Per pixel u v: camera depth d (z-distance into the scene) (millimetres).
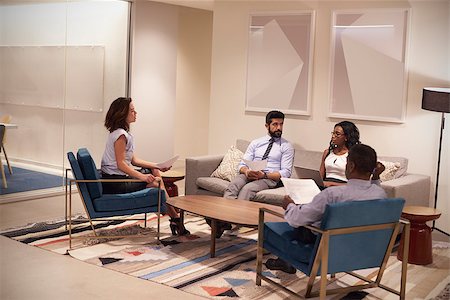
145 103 7945
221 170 6145
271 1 6492
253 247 5059
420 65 5723
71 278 4176
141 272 4340
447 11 5547
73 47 7059
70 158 4785
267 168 5969
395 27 5805
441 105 5152
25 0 6469
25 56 6523
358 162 3672
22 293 3854
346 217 3479
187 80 9641
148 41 7871
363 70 5996
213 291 4012
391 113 5883
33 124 6656
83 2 7133
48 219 5758
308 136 6371
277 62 6496
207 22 9297
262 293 4004
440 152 5500
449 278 4461
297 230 3871
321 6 6180
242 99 6789
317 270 3574
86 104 7305
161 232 5457
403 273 3867
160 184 5062
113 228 5527
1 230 5320
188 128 9695
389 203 3607
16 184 6520
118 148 5172
